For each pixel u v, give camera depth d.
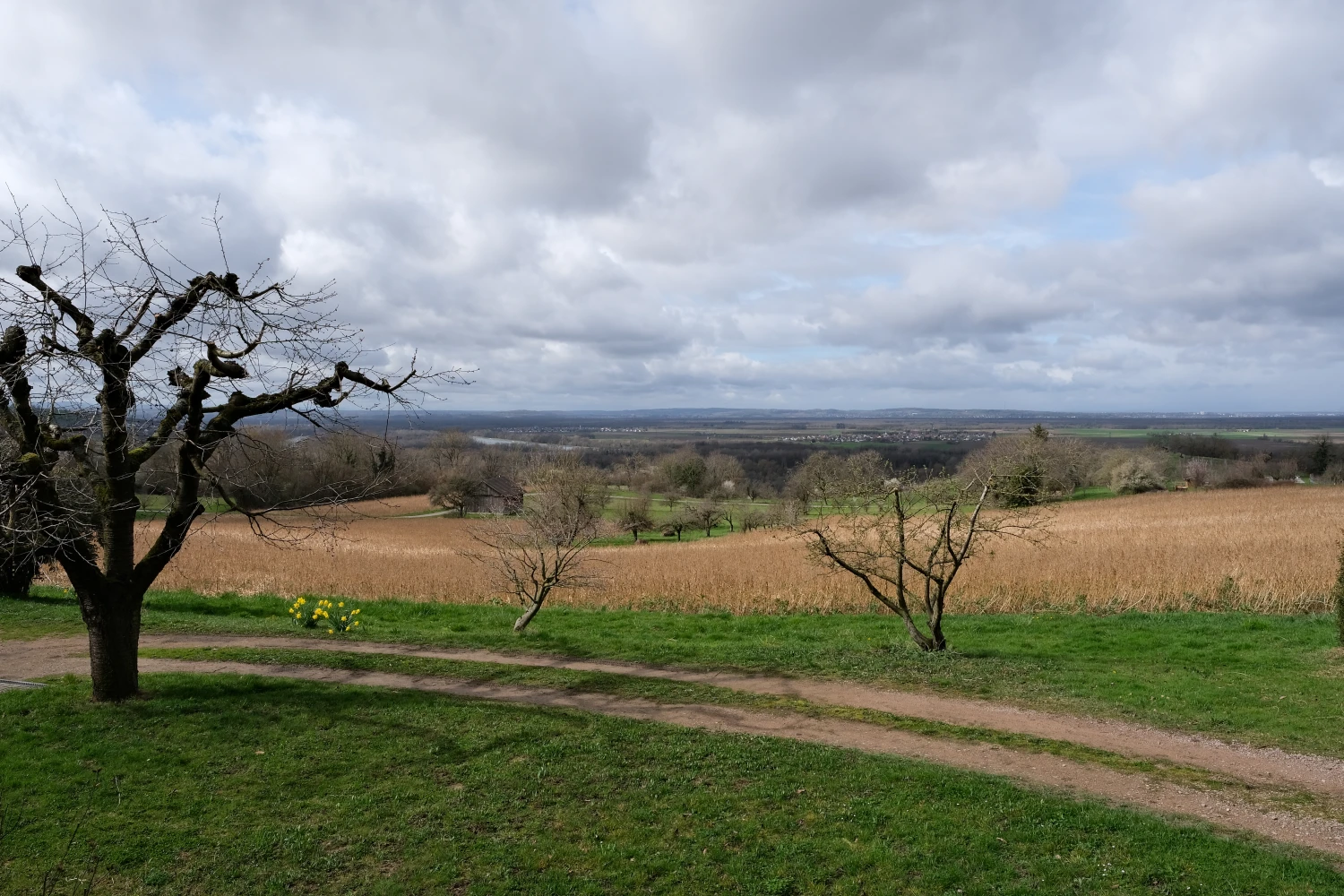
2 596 19.69
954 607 20.38
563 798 8.02
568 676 12.77
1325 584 18.94
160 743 9.20
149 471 10.84
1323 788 8.35
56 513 9.17
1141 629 16.45
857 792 8.08
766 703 11.34
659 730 9.88
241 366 9.46
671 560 29.00
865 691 12.03
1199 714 10.68
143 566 10.65
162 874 6.68
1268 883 6.32
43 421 8.98
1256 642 14.65
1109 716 10.75
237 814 7.66
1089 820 7.39
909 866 6.72
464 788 8.23
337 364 9.74
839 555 18.17
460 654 14.52
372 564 29.75
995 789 8.07
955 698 11.64
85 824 7.42
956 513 15.28
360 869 6.80
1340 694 11.36
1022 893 6.29
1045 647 15.21
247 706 10.50
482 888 6.51
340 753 9.09
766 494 81.94
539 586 18.36
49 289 8.83
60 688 11.00
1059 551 25.98
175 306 9.51
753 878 6.60
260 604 21.02
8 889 6.44
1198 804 7.98
